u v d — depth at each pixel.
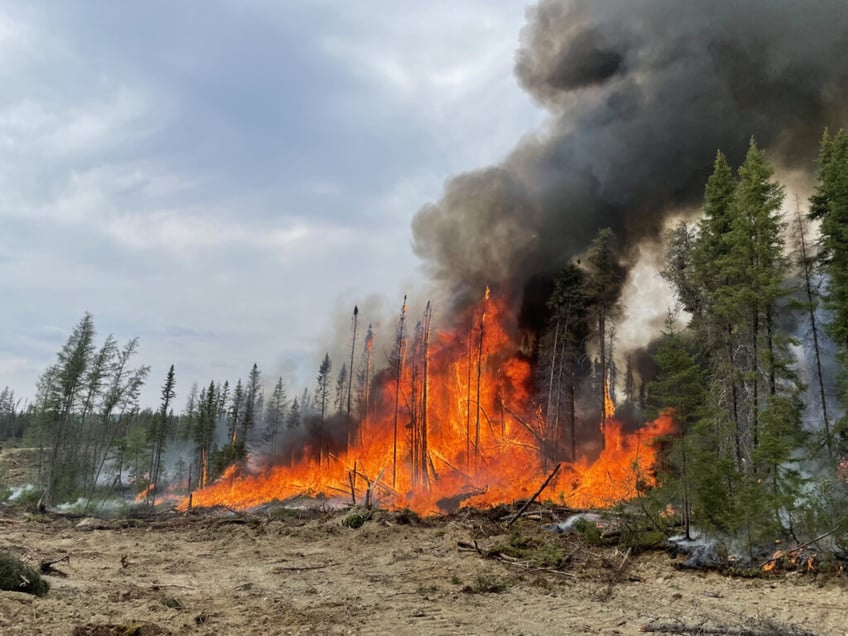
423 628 7.77
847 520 11.23
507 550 13.71
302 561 14.08
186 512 31.42
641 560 12.70
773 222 16.05
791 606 8.77
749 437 15.62
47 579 10.38
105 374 46.06
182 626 7.51
